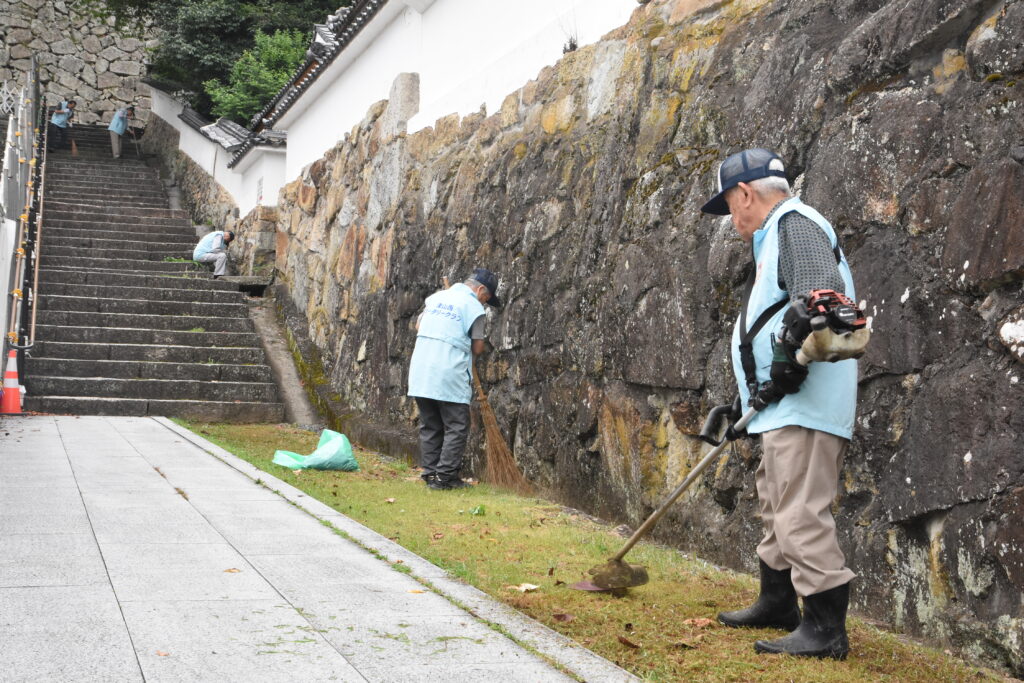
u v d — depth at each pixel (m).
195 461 6.88
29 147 15.89
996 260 3.04
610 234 5.78
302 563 3.80
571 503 5.91
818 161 4.14
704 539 4.56
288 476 6.66
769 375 2.92
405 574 3.69
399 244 10.04
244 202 17.28
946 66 3.58
